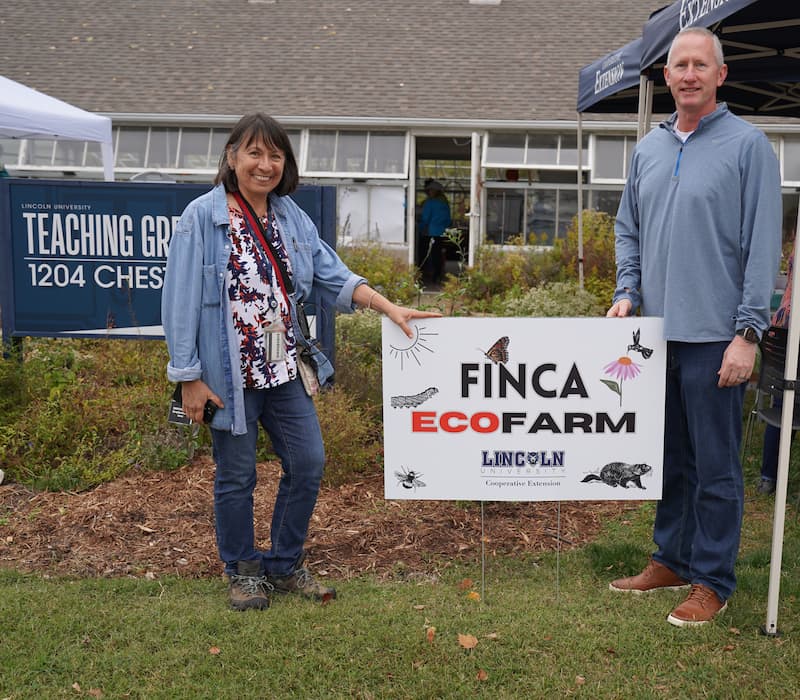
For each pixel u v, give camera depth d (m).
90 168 14.64
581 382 3.40
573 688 2.96
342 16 17.23
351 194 14.61
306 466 3.52
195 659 3.13
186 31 16.80
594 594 3.70
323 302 5.68
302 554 3.71
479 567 4.02
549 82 15.29
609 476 3.45
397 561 4.07
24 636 3.26
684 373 3.35
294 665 3.07
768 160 3.14
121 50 16.28
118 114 14.70
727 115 3.24
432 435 3.45
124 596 3.65
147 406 5.80
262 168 3.26
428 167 17.45
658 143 3.42
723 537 3.38
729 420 3.31
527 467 3.45
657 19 5.18
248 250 3.31
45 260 6.09
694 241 3.22
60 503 4.71
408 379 3.42
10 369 5.91
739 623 3.38
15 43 16.38
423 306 9.41
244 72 15.70
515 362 3.39
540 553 4.18
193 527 4.41
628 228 3.66
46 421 5.36
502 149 14.55
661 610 3.51
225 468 3.46
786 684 2.96
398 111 14.64
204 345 3.28
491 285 12.33
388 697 2.91
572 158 14.43
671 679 3.01
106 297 6.09
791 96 8.12
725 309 3.24
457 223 16.72
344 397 5.59
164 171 14.67
